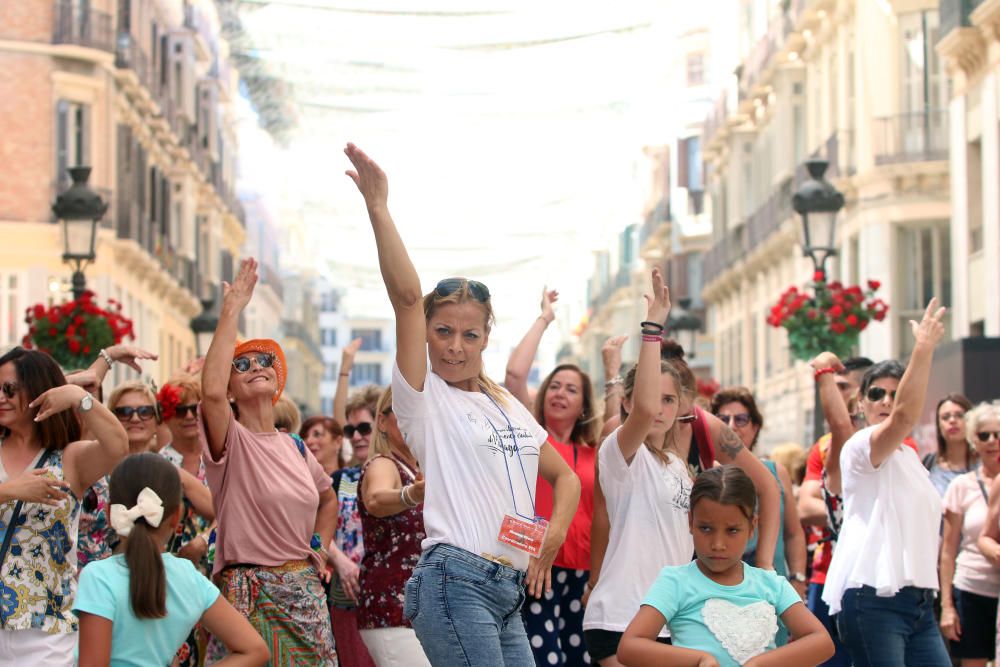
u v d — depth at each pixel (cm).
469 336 809
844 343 2175
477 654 767
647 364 933
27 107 4166
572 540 1105
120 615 728
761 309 5050
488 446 795
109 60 4275
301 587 988
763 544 1024
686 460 1026
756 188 5103
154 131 5094
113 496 742
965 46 3067
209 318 3173
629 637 769
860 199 3778
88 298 2181
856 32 3809
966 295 3172
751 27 5172
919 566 1042
